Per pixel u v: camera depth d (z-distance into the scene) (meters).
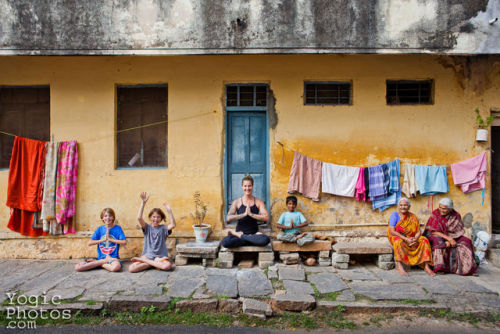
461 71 5.98
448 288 4.55
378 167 5.88
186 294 4.26
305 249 5.46
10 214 5.96
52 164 5.92
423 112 5.98
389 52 5.10
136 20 5.15
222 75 6.00
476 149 6.00
